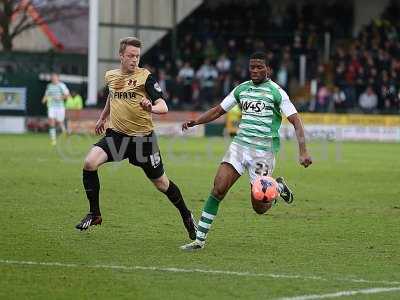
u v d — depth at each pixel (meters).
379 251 26.11
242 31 119.00
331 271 22.95
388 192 43.25
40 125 98.88
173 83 106.62
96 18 102.38
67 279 21.67
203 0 115.69
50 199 37.34
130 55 26.22
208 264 23.72
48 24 130.88
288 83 108.44
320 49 117.56
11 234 28.12
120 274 22.31
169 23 113.69
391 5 119.50
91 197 26.52
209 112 26.50
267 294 20.27
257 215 33.81
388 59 109.75
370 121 100.50
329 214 34.50
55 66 105.44
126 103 26.33
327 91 104.00
